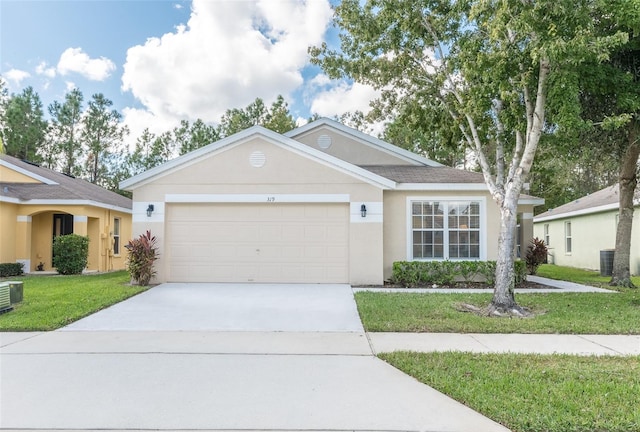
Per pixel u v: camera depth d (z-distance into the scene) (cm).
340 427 334
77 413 359
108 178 3064
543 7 673
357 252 1159
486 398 382
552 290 1073
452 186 1195
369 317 733
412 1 952
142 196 1170
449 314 755
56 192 1552
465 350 547
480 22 878
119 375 454
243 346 571
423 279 1151
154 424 340
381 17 976
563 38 680
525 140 923
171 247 1181
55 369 472
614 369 460
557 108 742
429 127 1138
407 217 1217
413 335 630
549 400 377
